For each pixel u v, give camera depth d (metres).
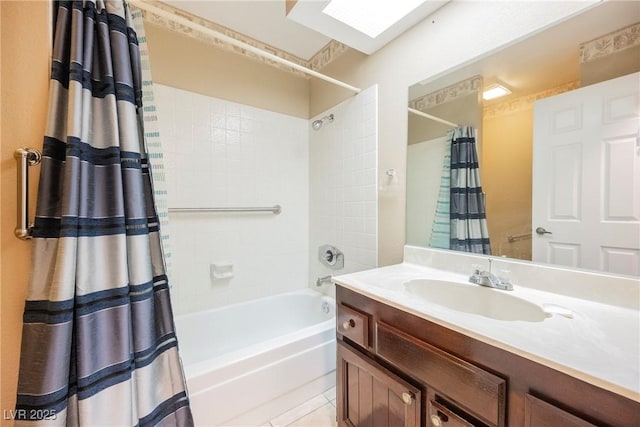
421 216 1.46
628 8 0.83
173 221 1.79
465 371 0.70
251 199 2.10
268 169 2.18
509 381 0.63
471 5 1.21
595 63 0.89
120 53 0.93
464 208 1.27
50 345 0.72
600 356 0.56
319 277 2.27
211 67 1.91
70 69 0.81
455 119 1.29
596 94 0.89
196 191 1.87
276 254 2.23
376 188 1.72
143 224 0.94
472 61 1.21
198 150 1.87
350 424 1.15
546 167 1.00
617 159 0.85
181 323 1.77
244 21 1.87
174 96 1.77
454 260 1.28
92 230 0.82
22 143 0.77
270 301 2.13
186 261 1.84
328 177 2.14
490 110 1.17
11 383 0.75
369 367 1.02
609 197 0.87
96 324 0.80
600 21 0.88
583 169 0.92
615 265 0.85
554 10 0.97
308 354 1.47
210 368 1.18
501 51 1.12
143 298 0.91
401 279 1.18
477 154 1.22
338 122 2.02
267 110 2.17
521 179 1.07
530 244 1.05
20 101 0.77
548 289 0.97
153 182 1.07
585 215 0.91
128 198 0.91
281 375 1.37
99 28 0.90
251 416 1.29
